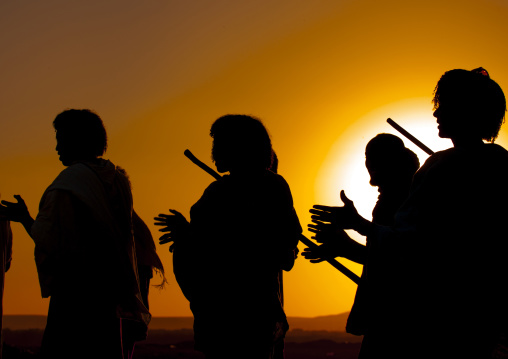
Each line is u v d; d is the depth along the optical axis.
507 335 5.18
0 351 8.33
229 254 6.46
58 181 7.27
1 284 8.33
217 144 6.71
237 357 6.34
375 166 7.06
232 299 6.39
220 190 6.62
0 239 8.30
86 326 7.14
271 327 6.42
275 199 6.64
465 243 5.20
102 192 7.43
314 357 40.84
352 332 6.13
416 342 5.25
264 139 6.73
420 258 5.24
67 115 7.72
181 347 33.28
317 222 5.82
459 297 5.18
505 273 5.18
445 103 5.55
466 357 5.16
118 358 7.29
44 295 7.16
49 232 7.10
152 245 8.92
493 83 5.57
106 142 7.91
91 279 7.23
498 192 5.25
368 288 5.51
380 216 7.00
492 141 5.61
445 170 5.30
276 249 6.52
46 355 7.10
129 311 7.44
